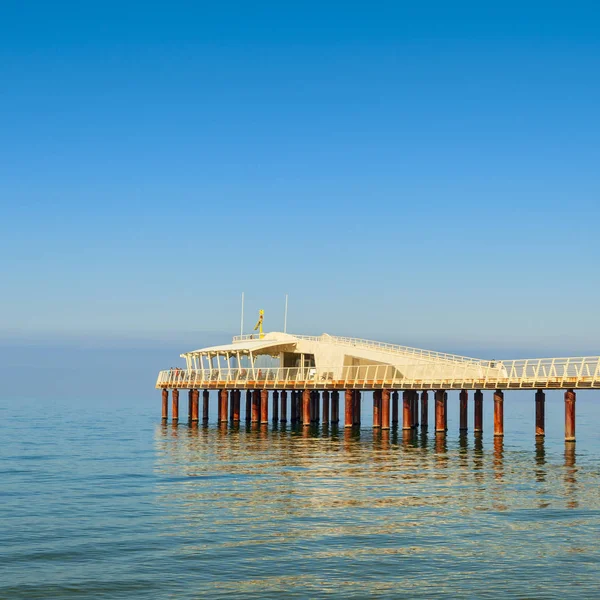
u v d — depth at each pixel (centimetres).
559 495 4325
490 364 7075
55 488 4641
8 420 11256
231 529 3597
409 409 7800
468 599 2711
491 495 4341
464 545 3309
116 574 2973
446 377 7381
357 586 2836
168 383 10088
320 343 8825
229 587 2833
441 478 4919
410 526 3631
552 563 3069
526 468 5322
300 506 4078
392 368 8100
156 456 6166
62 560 3139
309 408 8412
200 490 4556
